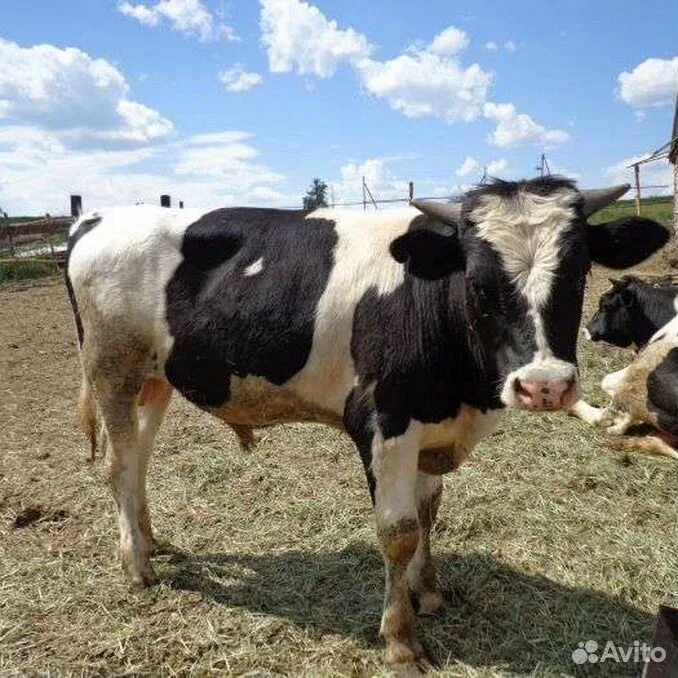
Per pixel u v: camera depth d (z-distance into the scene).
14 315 13.91
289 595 4.10
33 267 19.50
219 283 3.97
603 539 4.67
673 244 13.55
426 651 3.63
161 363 4.25
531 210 3.16
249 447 4.45
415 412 3.46
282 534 4.80
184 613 3.96
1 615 3.90
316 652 3.62
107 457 4.39
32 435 6.77
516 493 5.26
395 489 3.49
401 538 3.47
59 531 4.90
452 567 4.36
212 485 5.57
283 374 3.77
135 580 4.19
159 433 6.67
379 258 3.62
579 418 7.00
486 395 3.49
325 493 5.39
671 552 4.49
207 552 4.63
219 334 3.91
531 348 3.02
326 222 3.91
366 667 3.52
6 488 5.53
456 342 3.43
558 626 3.81
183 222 4.24
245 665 3.54
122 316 4.21
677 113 16.75
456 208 3.41
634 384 6.59
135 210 4.41
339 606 4.01
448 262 3.33
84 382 4.57
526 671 3.48
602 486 5.49
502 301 3.10
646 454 6.23
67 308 14.74
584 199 3.30
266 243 3.96
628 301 8.19
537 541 4.64
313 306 3.66
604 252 3.37
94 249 4.29
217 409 4.14
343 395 3.68
